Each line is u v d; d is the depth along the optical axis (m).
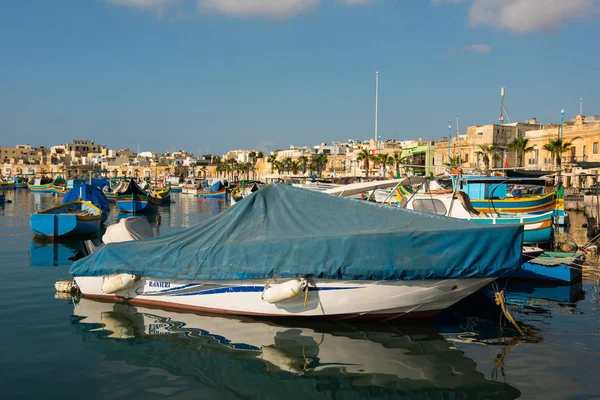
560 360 9.34
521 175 30.48
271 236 11.28
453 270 10.12
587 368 8.95
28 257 21.19
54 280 16.09
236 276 11.14
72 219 27.05
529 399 7.76
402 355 9.59
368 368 9.00
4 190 111.19
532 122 77.12
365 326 11.18
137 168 175.50
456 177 22.62
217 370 8.85
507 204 27.48
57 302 13.20
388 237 10.28
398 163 60.31
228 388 8.16
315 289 10.87
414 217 11.07
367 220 11.17
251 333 10.73
